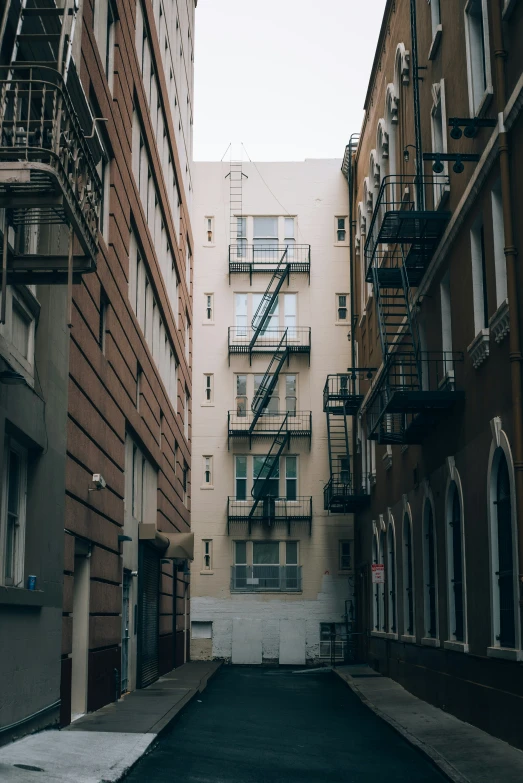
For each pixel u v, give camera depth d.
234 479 42.19
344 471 40.94
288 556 41.75
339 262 43.94
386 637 28.39
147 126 24.08
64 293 13.55
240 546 41.91
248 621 40.41
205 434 42.53
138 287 23.58
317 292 43.69
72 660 14.91
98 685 16.84
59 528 13.23
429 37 20.52
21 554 11.87
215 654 40.91
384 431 21.88
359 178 37.44
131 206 20.91
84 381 15.27
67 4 10.52
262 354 43.09
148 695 20.56
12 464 11.78
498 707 14.55
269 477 41.78
